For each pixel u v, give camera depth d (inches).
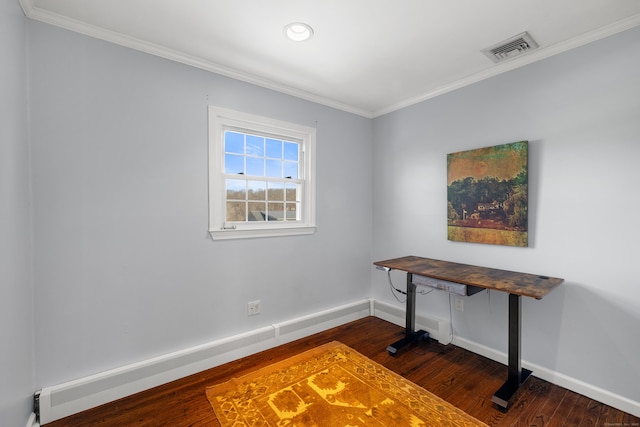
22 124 63.1
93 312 75.0
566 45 79.7
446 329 107.0
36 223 67.8
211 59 90.4
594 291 76.5
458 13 68.9
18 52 61.4
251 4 65.6
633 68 70.1
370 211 140.9
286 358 97.3
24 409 62.1
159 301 84.7
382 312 133.4
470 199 101.4
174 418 69.5
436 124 113.6
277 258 109.6
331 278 126.7
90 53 74.0
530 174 87.7
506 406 71.2
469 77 101.3
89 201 74.3
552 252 83.7
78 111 72.7
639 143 69.6
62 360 71.2
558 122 82.1
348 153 131.6
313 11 68.2
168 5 65.9
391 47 83.8
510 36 78.2
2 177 52.7
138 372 79.4
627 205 71.4
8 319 54.4
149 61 82.4
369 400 75.4
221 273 96.3
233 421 68.2
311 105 118.4
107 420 68.9
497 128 95.3
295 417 69.3
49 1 64.5
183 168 88.3
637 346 70.4
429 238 116.6
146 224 82.4
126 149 79.2
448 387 81.4
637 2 64.3
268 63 92.9
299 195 118.0
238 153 102.1
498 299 96.0
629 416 70.0
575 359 79.6
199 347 89.8
